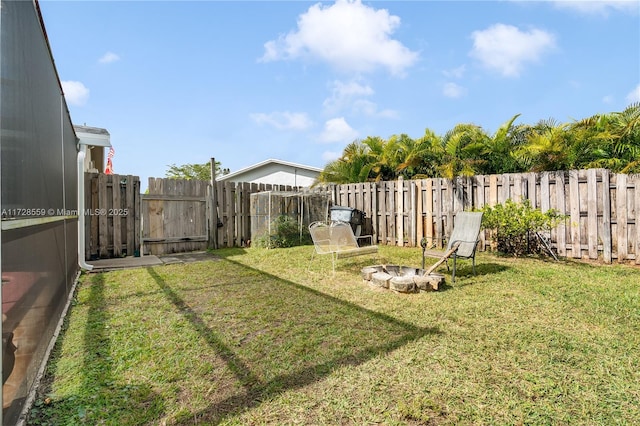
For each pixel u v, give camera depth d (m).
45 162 2.56
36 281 2.16
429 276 4.32
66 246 3.74
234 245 8.84
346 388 2.07
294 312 3.47
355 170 11.69
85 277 5.08
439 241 7.77
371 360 2.42
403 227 8.45
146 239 7.37
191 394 2.02
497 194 7.00
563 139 7.76
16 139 1.77
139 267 5.87
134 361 2.41
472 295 3.96
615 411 1.84
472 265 5.35
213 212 8.39
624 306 3.50
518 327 2.99
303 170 17.59
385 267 4.99
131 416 1.81
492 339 2.75
